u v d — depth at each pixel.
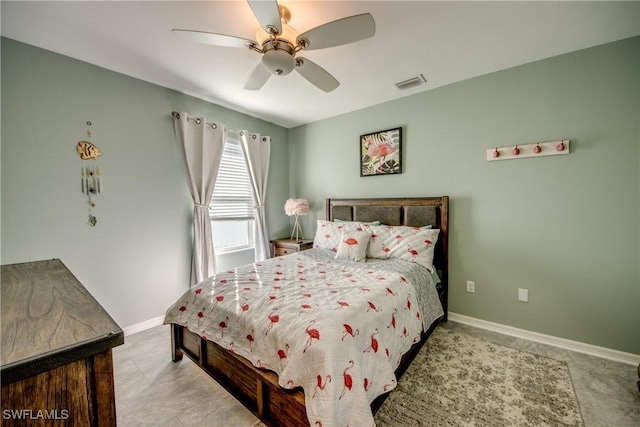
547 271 2.16
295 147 3.99
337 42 1.46
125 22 1.64
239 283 1.83
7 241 1.80
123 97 2.32
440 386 1.64
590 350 2.00
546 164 2.13
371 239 2.62
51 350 0.53
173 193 2.68
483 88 2.39
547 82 2.11
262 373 1.31
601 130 1.92
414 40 1.86
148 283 2.51
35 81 1.89
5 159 1.78
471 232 2.50
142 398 1.57
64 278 1.08
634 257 1.85
